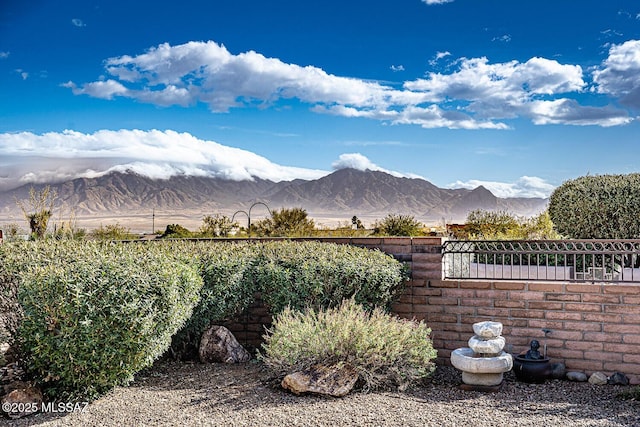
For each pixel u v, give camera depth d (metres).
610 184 10.38
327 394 4.75
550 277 7.65
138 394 4.89
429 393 5.16
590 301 5.93
